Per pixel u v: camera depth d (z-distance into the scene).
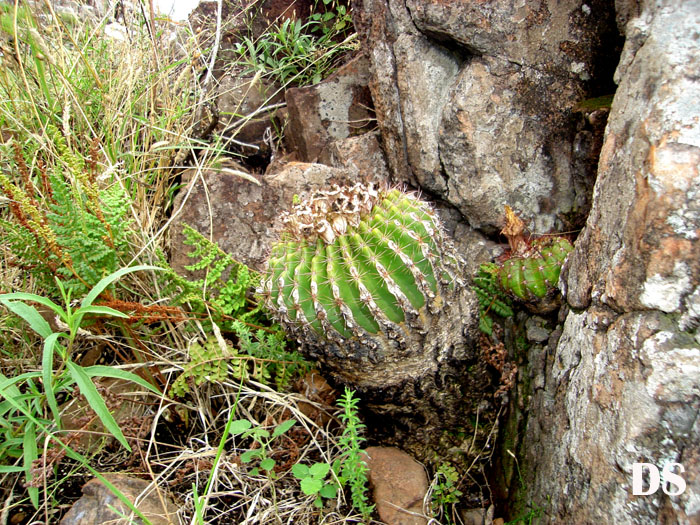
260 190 0.61
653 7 0.38
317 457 0.52
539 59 0.52
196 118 0.71
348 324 0.40
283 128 0.74
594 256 0.40
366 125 0.68
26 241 0.47
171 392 0.51
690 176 0.33
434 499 0.48
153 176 0.66
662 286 0.33
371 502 0.47
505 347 0.54
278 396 0.52
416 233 0.41
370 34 0.60
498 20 0.51
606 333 0.37
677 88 0.35
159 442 0.49
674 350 0.32
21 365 0.52
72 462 0.49
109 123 0.62
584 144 0.52
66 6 0.75
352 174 0.63
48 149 0.56
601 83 0.53
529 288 0.48
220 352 0.52
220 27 0.73
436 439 0.51
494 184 0.55
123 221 0.53
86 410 0.50
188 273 0.59
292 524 0.46
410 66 0.56
